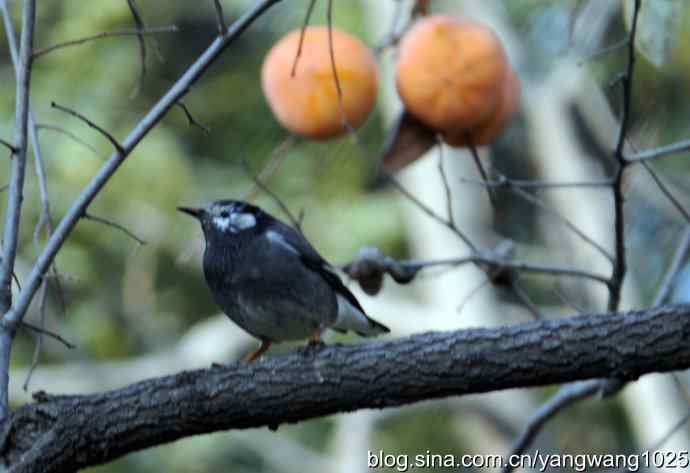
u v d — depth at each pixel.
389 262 7.93
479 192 13.10
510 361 6.42
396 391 6.54
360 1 14.36
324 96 7.41
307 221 13.99
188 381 6.59
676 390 11.73
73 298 14.45
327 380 6.54
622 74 6.81
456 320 12.86
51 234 6.59
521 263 7.63
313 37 7.48
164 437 6.59
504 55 7.43
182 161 14.23
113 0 14.26
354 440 13.26
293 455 14.34
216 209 8.41
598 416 15.02
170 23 15.48
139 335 14.78
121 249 14.39
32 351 14.41
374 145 13.87
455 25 7.35
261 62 15.41
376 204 14.33
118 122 14.28
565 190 12.91
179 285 15.22
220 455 14.25
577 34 9.36
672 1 7.43
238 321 8.48
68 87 14.21
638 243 14.39
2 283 6.42
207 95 15.48
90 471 13.77
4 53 15.09
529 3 13.84
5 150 13.77
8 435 6.41
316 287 8.23
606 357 6.33
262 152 14.66
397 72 7.49
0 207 13.71
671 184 13.47
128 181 13.91
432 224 13.01
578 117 13.88
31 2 6.47
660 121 11.65
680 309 6.35
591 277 7.57
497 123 7.62
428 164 13.12
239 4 15.18
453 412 14.38
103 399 6.54
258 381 6.56
